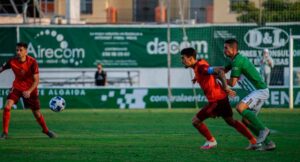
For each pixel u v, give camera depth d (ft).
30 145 113.39
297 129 147.23
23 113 206.49
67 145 113.50
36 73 123.44
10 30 233.96
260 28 230.07
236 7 277.44
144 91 229.86
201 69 100.01
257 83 102.58
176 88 230.27
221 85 102.73
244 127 103.76
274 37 229.25
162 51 234.79
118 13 366.43
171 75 232.12
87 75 236.43
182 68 231.50
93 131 143.43
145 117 186.80
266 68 223.92
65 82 236.84
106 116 191.93
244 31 230.68
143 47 235.40
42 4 349.41
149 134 135.54
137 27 234.99
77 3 283.18
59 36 236.02
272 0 239.30
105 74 231.50
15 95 125.49
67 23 257.75
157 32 234.79
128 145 113.39
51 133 127.85
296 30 228.63
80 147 110.11
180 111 212.02
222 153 100.32
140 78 236.43
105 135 133.49
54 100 128.36
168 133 137.69
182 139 124.36
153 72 235.61
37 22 279.08
